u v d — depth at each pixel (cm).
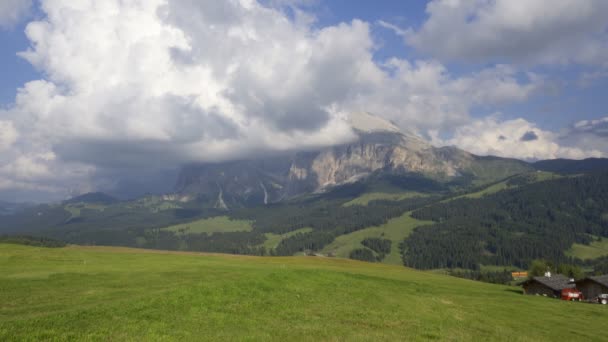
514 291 11112
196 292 4028
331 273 6900
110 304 3419
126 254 11462
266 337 2953
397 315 4406
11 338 2316
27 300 3966
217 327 3100
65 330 2566
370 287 6209
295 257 16675
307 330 3303
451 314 5031
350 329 3497
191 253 17188
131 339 2542
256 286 4769
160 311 3303
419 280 10700
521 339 3909
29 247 10675
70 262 8425
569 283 10288
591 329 5153
